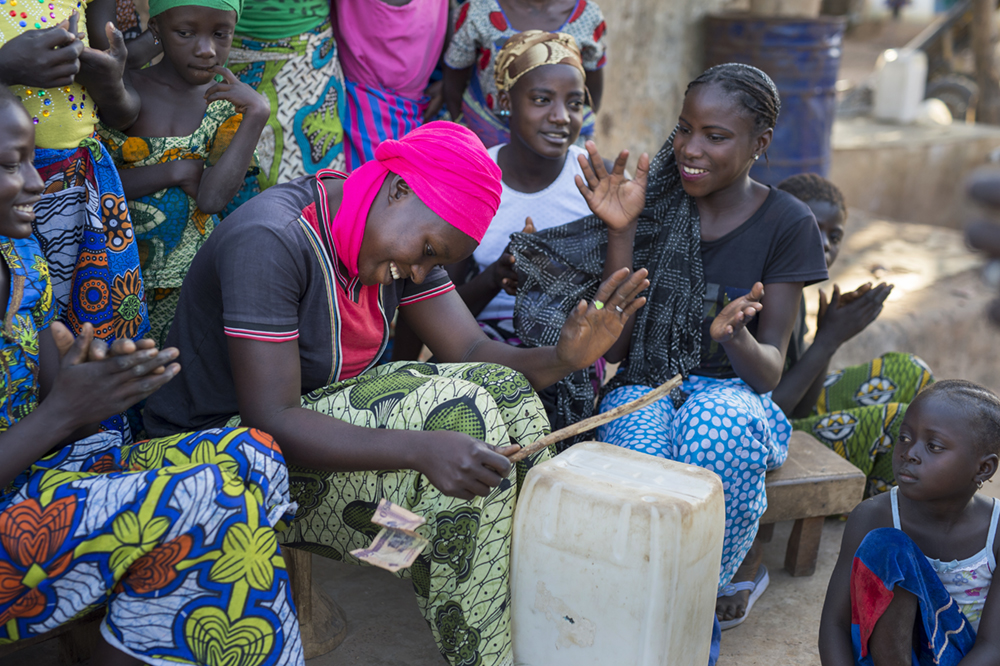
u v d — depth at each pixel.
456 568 1.90
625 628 1.89
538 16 3.44
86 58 2.08
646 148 6.04
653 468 2.04
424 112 3.60
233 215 1.97
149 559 1.65
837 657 2.00
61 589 1.66
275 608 1.70
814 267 2.56
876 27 19.30
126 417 2.20
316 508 2.00
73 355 1.62
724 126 2.44
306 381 2.08
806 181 3.29
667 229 2.62
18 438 1.60
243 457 1.73
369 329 2.13
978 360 4.92
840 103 9.28
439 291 2.32
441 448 1.77
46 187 2.06
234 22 2.45
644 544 1.84
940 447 1.91
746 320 2.27
